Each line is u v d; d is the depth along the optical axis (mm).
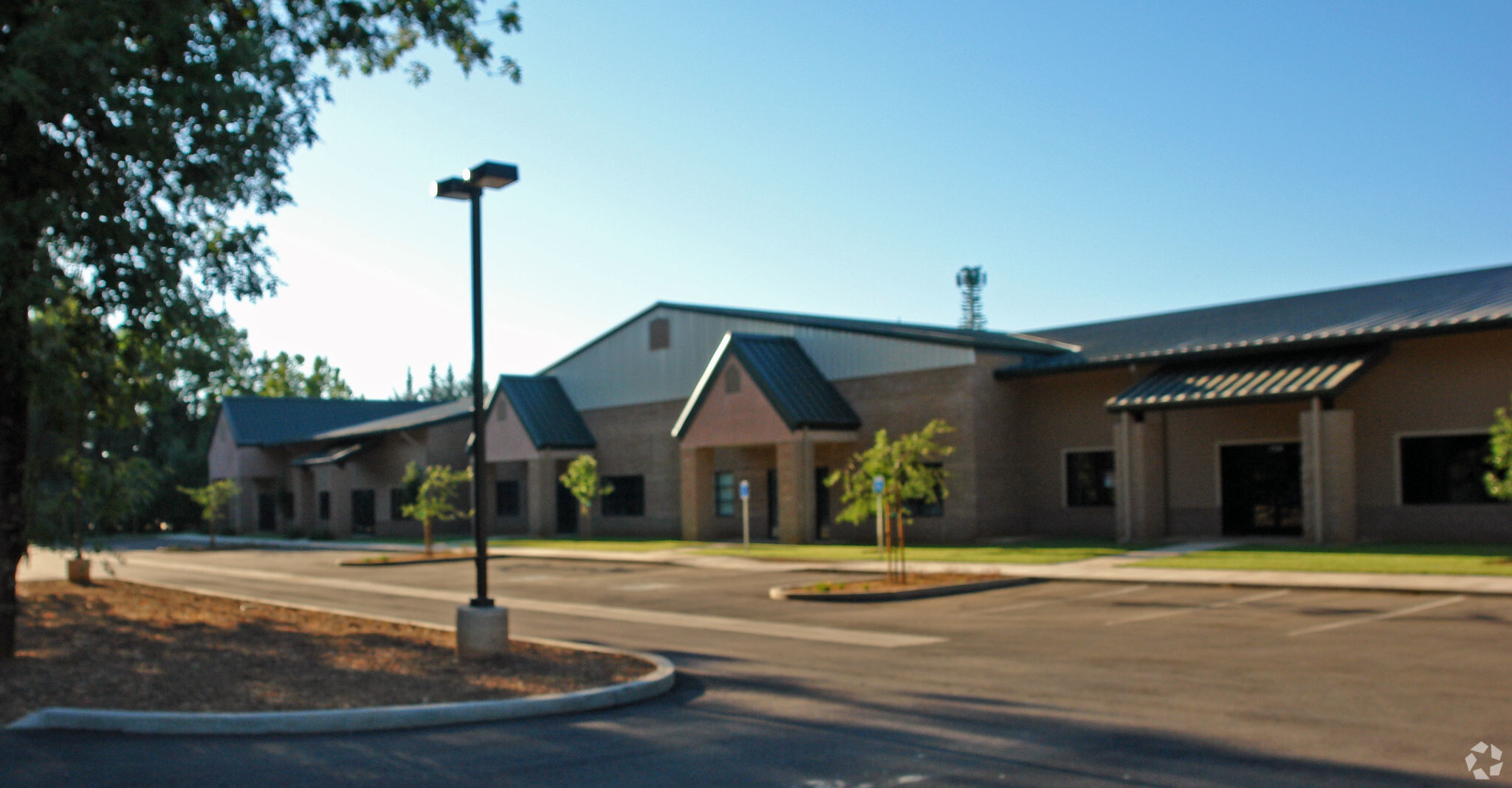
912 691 10352
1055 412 30578
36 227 10703
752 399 32750
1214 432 27797
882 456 21062
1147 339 30906
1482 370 23359
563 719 9359
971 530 29594
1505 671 10211
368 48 14625
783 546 31141
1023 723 8688
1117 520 27406
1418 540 24172
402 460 48531
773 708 9711
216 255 11805
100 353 13094
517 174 12492
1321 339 24828
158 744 8297
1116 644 12875
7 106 10117
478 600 12320
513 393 43281
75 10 10133
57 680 10508
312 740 8492
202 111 10891
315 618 16703
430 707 9203
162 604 19203
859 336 32750
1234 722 8445
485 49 15938
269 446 57000
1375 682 9875
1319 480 23953
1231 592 17375
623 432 41500
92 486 14289
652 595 21219
